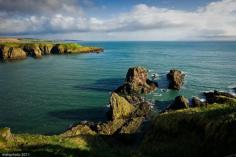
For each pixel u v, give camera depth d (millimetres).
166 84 96562
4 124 56562
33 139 33094
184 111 37469
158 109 65938
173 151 30250
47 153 23906
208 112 34062
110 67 146625
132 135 42000
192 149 29500
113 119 57031
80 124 52250
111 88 91750
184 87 91625
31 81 104812
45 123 57438
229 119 28438
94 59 189625
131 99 72188
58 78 111625
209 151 27625
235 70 133000
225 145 26469
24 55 196125
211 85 95188
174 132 33875
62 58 193875
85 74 122062
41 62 168250
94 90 88688
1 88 91562
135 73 86250
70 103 72562
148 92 83750
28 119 59719
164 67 145625
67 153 24703
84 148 29125
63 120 59375
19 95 81688
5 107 68500
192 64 160250
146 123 52969
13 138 32094
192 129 32906
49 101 74625
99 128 50812
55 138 34656
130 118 56312
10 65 153000
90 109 67250
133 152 30219
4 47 187250
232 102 51875
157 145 32844
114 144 37500
